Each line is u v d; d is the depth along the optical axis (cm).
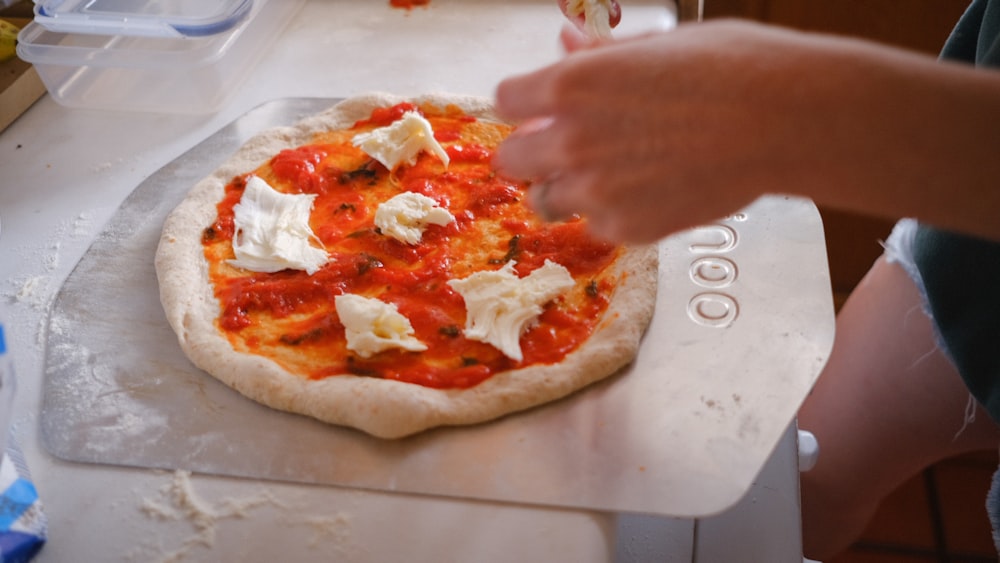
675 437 108
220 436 112
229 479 107
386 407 110
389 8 211
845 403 180
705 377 116
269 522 102
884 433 175
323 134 165
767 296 127
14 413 117
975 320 128
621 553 118
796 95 65
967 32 133
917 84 65
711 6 218
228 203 149
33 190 159
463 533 99
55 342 126
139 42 181
